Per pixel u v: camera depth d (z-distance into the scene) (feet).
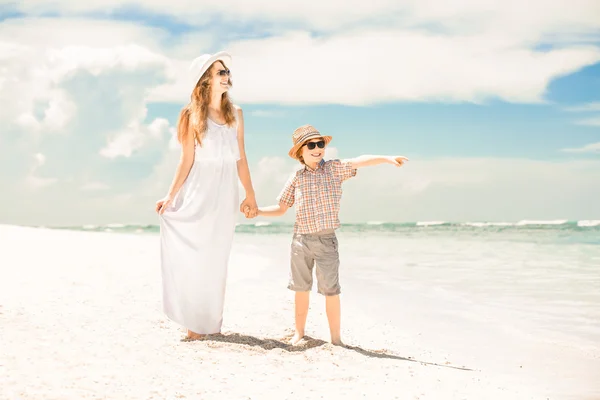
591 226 109.70
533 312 16.96
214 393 8.68
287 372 10.18
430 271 27.20
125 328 12.76
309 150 13.25
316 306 17.79
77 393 8.14
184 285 12.94
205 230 13.23
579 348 12.84
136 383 8.89
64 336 11.48
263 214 14.03
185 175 13.44
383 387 9.46
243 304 17.52
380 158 13.32
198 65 13.16
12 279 18.48
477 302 18.60
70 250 29.76
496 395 9.25
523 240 59.93
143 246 34.91
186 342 12.11
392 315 16.57
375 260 33.47
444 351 12.62
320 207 13.02
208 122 13.30
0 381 8.41
